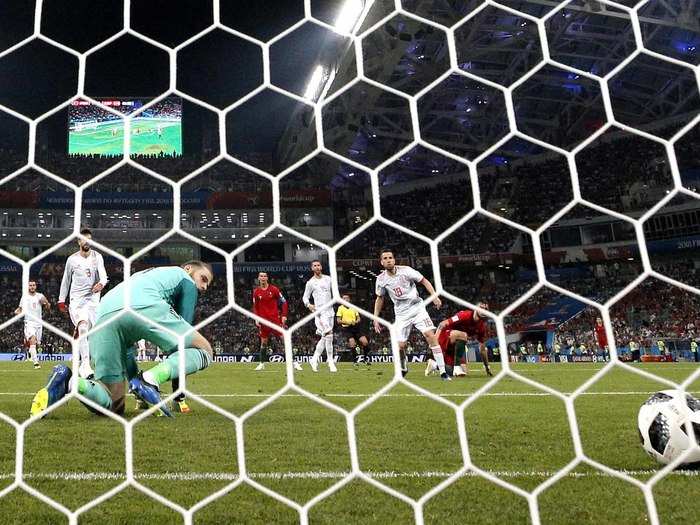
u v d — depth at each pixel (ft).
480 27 101.81
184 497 6.74
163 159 131.75
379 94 108.99
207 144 143.13
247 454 8.95
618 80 120.16
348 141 120.37
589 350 88.99
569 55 113.91
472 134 138.92
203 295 110.22
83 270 25.68
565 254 112.57
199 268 14.33
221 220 121.60
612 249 110.42
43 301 38.81
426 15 90.43
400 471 7.92
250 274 116.47
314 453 9.03
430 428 11.34
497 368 39.19
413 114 5.58
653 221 110.63
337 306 40.60
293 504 4.20
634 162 117.50
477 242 120.57
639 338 87.81
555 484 7.20
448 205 127.85
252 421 12.10
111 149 129.39
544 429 11.28
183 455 8.87
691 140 113.70
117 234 116.57
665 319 93.45
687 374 31.19
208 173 132.87
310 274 118.11
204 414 13.14
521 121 135.95
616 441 10.03
